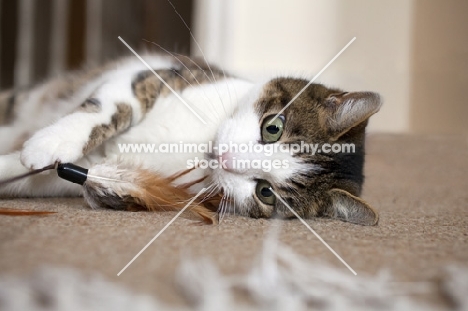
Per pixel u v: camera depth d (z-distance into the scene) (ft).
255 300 0.98
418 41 3.26
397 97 3.31
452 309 0.98
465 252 1.23
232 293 0.99
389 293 1.01
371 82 3.28
